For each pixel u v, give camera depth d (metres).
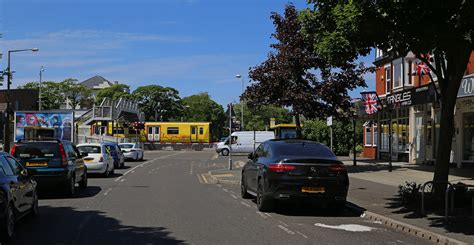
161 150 63.47
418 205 11.66
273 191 11.49
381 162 29.34
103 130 59.22
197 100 111.38
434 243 8.65
